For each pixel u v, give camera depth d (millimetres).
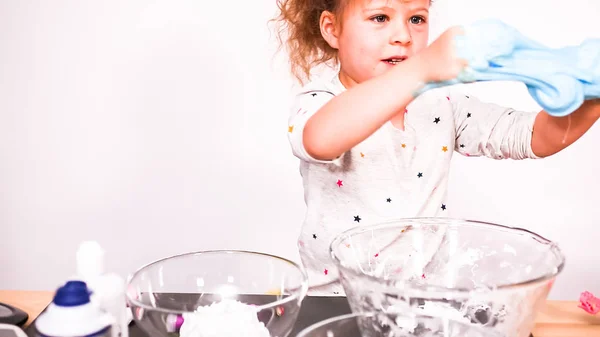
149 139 1941
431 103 1178
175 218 1971
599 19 1806
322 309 774
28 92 1935
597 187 1860
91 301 574
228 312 636
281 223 1948
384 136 1144
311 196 1193
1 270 2010
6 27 1898
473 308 608
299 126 922
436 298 574
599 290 1904
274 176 1928
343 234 735
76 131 1951
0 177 1982
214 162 1938
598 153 1842
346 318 606
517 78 656
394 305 585
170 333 615
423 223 805
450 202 1878
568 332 755
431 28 1844
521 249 743
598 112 886
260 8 1833
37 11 1888
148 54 1895
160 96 1915
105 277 625
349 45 1091
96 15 1885
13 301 823
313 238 1195
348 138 806
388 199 1153
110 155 1956
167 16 1870
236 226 1960
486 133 1141
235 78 1882
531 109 1847
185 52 1882
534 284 583
